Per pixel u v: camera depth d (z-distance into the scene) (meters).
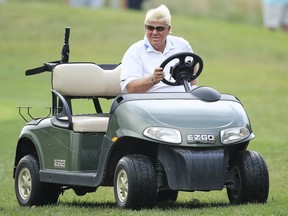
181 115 20.88
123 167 20.59
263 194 21.38
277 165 33.91
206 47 114.69
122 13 130.25
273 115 62.00
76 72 24.88
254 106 69.25
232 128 20.89
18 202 24.67
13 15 123.25
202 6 146.88
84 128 22.58
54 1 139.75
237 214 19.41
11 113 62.66
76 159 22.62
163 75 21.56
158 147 20.72
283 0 135.12
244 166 21.27
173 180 20.47
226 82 90.56
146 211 19.95
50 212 21.33
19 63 98.69
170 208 21.20
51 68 24.94
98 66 25.31
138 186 20.23
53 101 24.36
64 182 22.72
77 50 105.25
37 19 121.44
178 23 127.88
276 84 90.00
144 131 20.53
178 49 22.84
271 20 136.00
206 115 21.02
